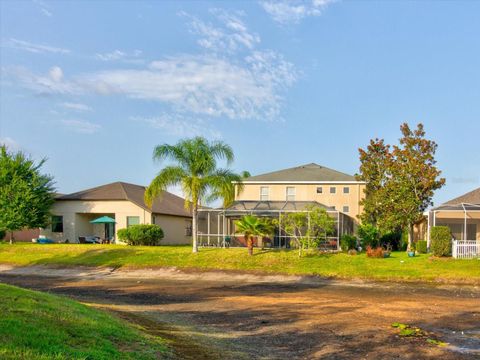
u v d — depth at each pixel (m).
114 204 40.84
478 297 18.52
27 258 30.91
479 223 35.72
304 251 29.91
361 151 41.88
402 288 21.30
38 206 37.16
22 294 11.60
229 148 30.11
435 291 20.31
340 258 27.97
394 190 33.16
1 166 37.28
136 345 8.97
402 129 36.62
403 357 9.67
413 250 32.84
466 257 27.55
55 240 41.56
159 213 41.59
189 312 14.96
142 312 14.77
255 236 32.56
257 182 41.44
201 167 29.56
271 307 15.95
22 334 7.69
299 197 40.88
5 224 35.88
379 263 26.62
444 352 10.07
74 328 8.93
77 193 43.12
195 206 30.41
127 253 30.69
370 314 14.54
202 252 30.33
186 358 8.86
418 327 12.59
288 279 24.33
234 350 10.01
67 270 27.81
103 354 7.62
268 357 9.55
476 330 12.26
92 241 40.78
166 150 29.39
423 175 33.88
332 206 40.19
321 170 44.47
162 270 27.08
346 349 10.27
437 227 28.34
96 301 17.17
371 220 37.12
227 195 29.31
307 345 10.62
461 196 36.44
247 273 25.92
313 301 17.31
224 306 16.17
